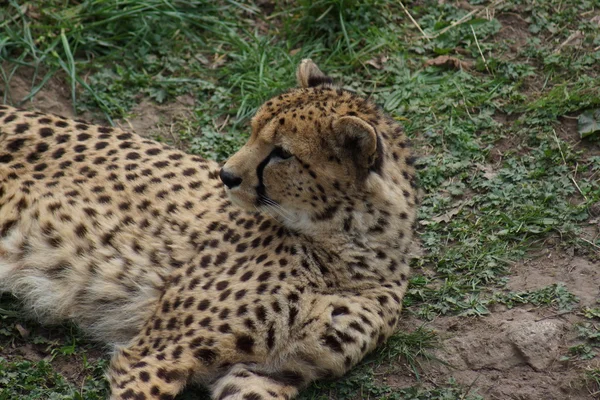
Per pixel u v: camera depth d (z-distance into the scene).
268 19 15.15
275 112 9.63
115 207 10.52
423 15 15.12
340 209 9.69
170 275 10.09
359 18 14.84
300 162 9.49
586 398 9.52
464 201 12.22
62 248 10.42
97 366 9.85
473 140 13.02
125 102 13.66
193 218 10.35
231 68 14.28
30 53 13.83
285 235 9.86
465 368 9.98
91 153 10.94
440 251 11.59
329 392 9.66
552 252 11.35
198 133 13.37
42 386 9.56
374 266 9.94
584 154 12.59
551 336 10.07
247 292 9.49
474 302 10.70
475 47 14.45
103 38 14.30
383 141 9.84
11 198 10.62
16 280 10.51
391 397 9.55
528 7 14.88
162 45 14.48
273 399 9.28
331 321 9.49
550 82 13.77
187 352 9.38
